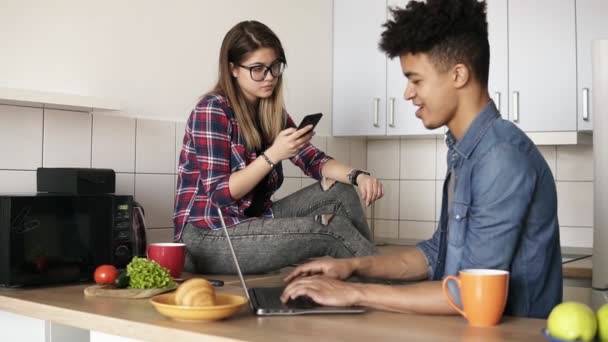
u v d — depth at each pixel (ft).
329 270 5.25
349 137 11.75
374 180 7.47
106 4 7.90
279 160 6.69
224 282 6.30
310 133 6.72
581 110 9.51
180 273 6.24
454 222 4.54
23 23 7.13
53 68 7.41
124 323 4.31
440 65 4.50
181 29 8.75
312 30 10.90
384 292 4.52
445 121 4.66
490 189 4.36
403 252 5.64
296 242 6.89
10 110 7.06
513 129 4.54
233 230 6.89
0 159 6.99
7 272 5.68
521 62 9.90
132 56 8.19
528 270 4.58
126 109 8.13
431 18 4.44
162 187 8.55
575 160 10.77
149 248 6.19
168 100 8.62
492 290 4.02
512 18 9.95
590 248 10.62
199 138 6.88
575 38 9.53
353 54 11.17
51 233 5.94
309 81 10.85
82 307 4.83
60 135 7.48
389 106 10.87
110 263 6.32
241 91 7.26
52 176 6.59
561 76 9.63
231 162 7.03
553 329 3.51
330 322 4.18
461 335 3.83
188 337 3.92
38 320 5.52
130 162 8.18
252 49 7.01
